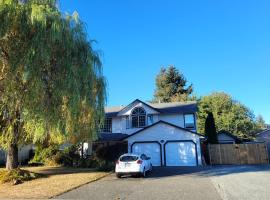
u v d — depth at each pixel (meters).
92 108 21.00
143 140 32.03
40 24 17.92
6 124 19.61
